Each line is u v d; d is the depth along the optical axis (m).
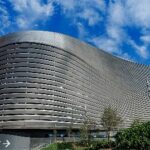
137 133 42.25
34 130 113.81
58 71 130.38
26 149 51.88
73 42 145.75
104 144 54.00
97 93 153.12
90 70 152.88
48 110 119.00
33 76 123.06
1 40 136.12
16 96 117.44
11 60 127.12
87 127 100.94
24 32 132.50
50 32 136.25
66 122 123.06
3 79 123.50
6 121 112.25
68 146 88.12
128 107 180.50
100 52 173.88
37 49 129.38
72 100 131.38
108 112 95.88
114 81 176.50
